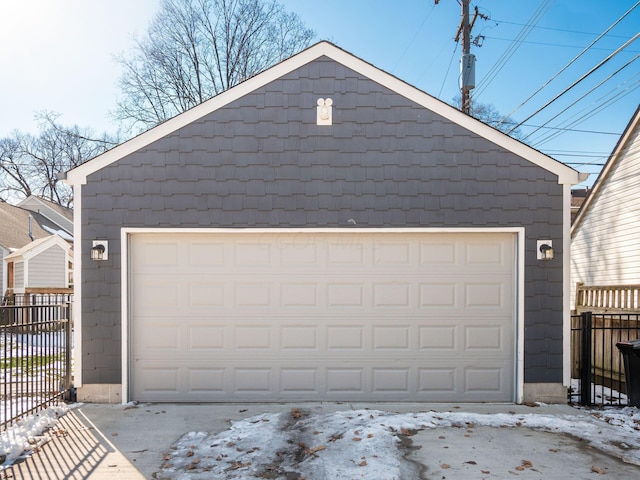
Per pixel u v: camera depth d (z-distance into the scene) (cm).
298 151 696
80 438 542
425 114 702
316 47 702
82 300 684
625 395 773
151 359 693
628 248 1152
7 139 3653
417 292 705
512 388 700
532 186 702
